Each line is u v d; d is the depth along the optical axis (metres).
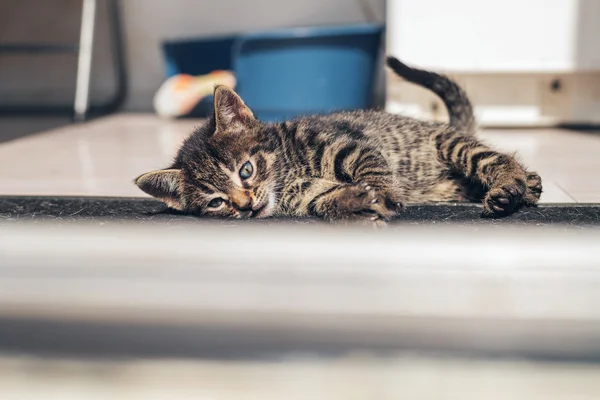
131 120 1.30
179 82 1.30
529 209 0.64
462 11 1.04
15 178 0.79
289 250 0.44
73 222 0.61
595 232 0.49
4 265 0.41
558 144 0.95
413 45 1.06
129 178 0.78
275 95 1.11
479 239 0.46
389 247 0.44
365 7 1.37
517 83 1.10
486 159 0.68
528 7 1.04
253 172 0.67
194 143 0.69
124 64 1.43
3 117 1.36
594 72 1.08
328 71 1.10
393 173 0.68
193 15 1.43
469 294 0.38
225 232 0.49
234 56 1.26
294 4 1.40
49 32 1.44
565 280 0.39
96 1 1.42
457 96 0.77
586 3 1.03
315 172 0.67
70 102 1.47
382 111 0.77
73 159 0.89
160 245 0.45
